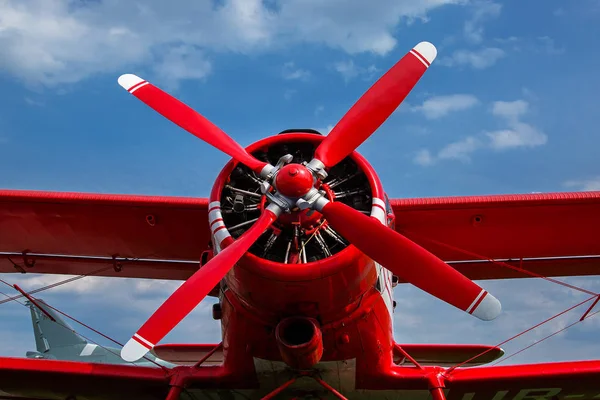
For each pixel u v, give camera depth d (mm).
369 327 6379
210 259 6148
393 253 5715
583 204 7195
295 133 6398
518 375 6645
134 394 7078
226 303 6418
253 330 6340
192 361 9336
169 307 5547
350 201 6289
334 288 5906
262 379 6762
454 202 7242
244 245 5730
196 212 7352
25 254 8211
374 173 6230
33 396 7238
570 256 8070
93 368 6840
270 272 5773
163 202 7250
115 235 7797
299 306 6004
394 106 6508
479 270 8320
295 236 5898
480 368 6754
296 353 5949
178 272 8344
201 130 6484
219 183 6195
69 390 7066
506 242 7816
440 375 6707
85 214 7488
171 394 6754
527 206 7258
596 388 6789
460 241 7816
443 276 5648
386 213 6121
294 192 5820
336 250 6109
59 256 8234
